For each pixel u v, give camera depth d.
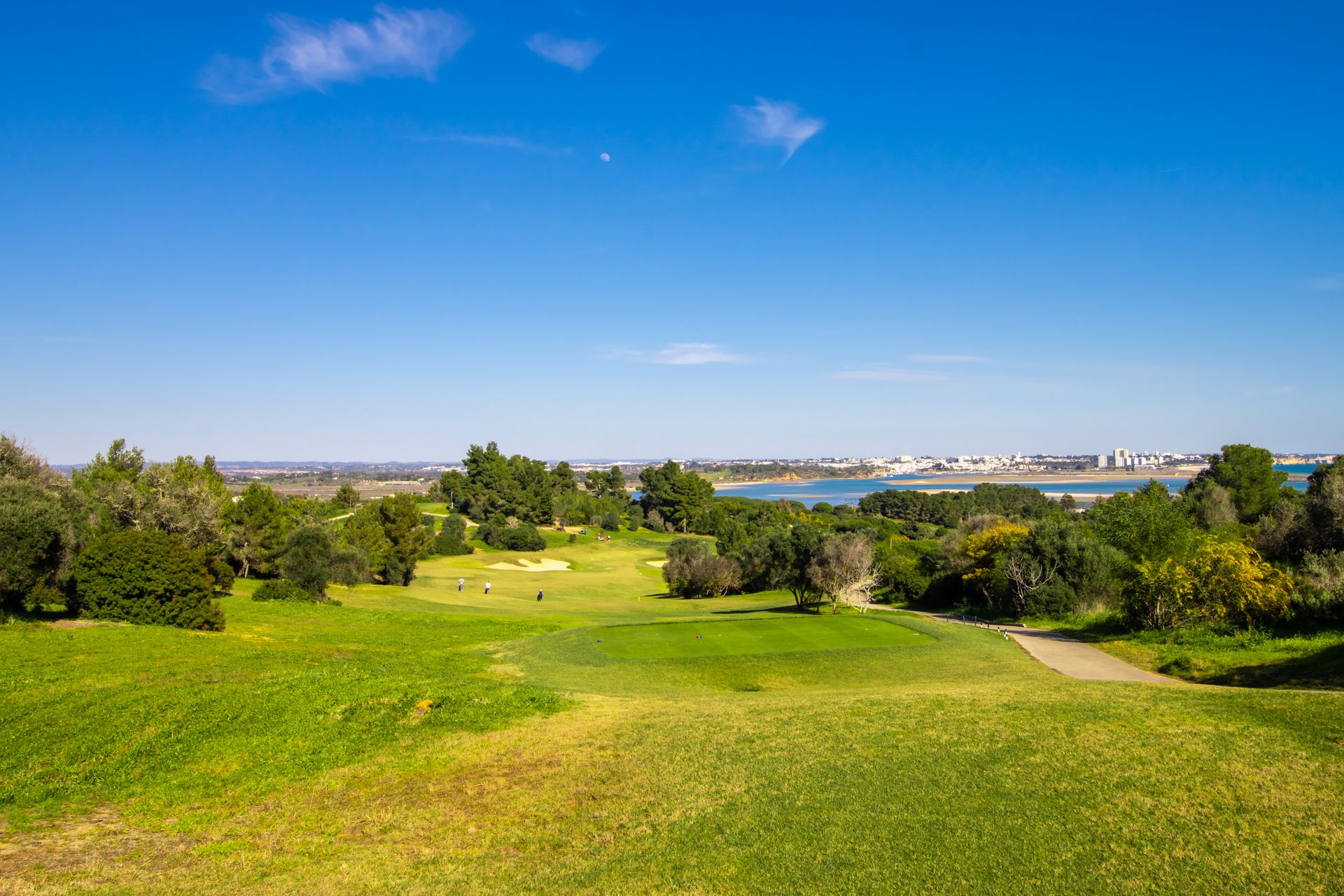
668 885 9.41
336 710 16.94
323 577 47.78
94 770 13.45
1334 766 11.48
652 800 12.12
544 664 26.27
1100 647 30.50
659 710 18.05
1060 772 11.99
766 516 127.38
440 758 14.42
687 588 65.44
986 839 9.96
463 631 35.75
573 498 147.38
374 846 10.93
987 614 48.97
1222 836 9.58
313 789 13.06
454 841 11.04
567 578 77.81
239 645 25.86
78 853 10.57
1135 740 13.28
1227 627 29.05
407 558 68.56
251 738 15.21
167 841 11.12
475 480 137.62
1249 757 12.03
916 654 28.08
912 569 61.75
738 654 28.09
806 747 14.22
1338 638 24.44
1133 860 9.18
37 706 16.23
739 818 11.17
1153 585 31.88
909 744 13.97
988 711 16.06
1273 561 43.00
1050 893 8.61
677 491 137.25
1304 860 8.90
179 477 55.56
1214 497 71.00
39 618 26.89
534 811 11.98
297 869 10.22
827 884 9.14
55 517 27.83
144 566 28.44
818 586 44.97
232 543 54.28
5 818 11.59
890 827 10.49
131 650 22.73
